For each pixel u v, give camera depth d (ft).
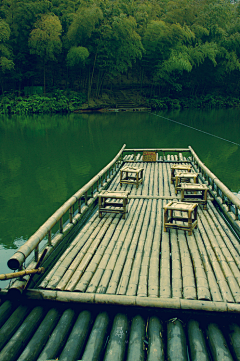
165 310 11.57
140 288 12.32
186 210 16.96
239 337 10.33
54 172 36.50
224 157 43.14
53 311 11.82
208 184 26.89
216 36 132.98
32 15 99.14
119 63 111.14
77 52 98.58
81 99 110.83
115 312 11.80
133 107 119.34
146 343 10.44
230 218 19.16
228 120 88.07
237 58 138.62
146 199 23.85
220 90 152.46
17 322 11.22
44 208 25.96
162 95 134.41
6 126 75.20
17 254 12.01
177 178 24.36
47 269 14.70
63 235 17.56
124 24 101.86
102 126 74.69
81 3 103.45
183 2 123.34
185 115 101.96
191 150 36.91
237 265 13.94
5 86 114.52
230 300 11.46
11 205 26.55
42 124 78.59
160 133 64.44
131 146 51.37
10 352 9.84
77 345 10.12
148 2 128.57
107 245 16.26
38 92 108.78
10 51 97.40
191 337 10.50
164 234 17.47
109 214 20.79
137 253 15.29
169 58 115.85
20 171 36.96
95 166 39.09
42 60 111.04
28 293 11.95
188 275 13.21
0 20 92.02
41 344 10.30
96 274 13.39
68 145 52.65
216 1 136.15
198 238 16.90
